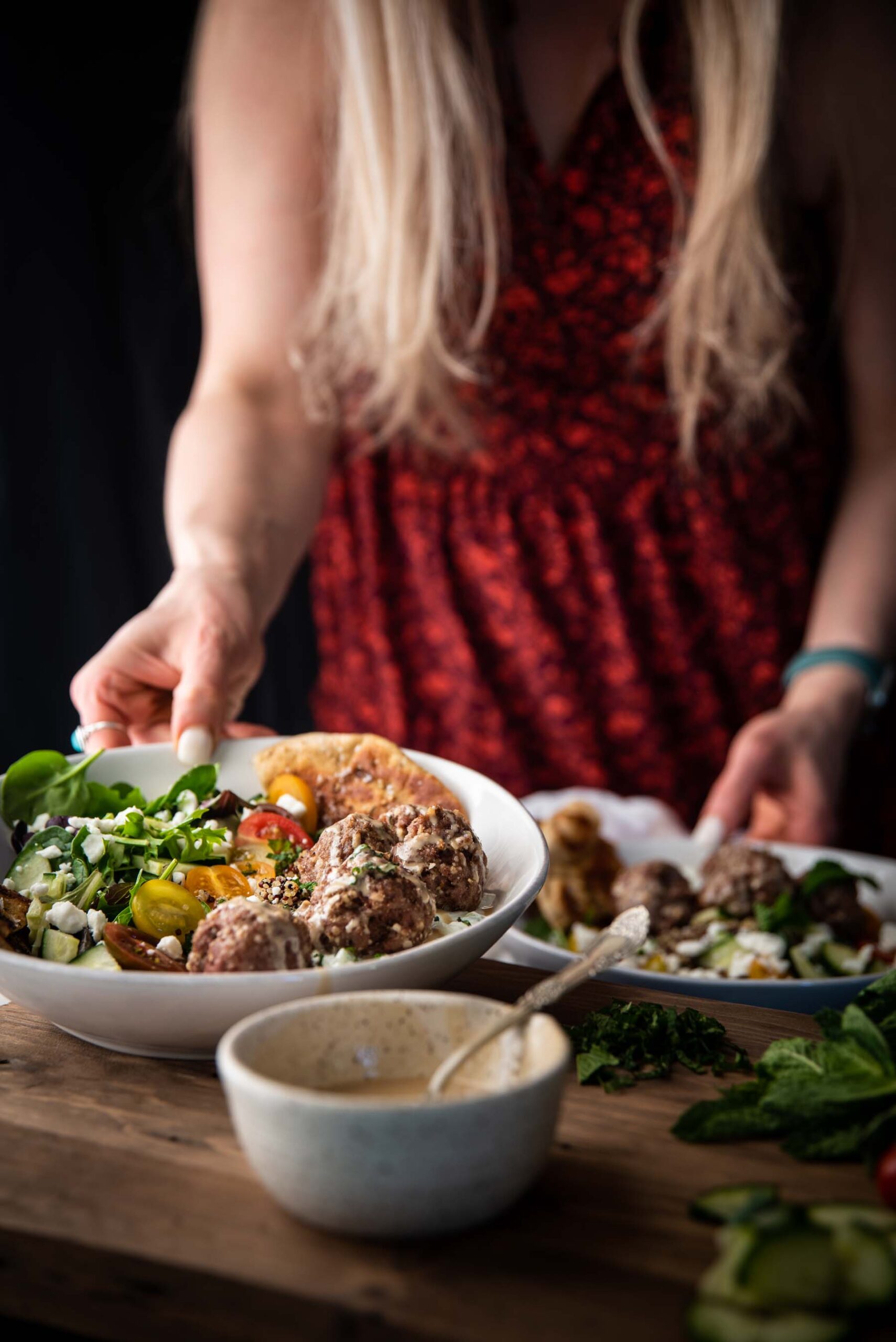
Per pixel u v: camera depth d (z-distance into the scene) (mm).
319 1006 916
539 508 2633
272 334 2414
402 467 2678
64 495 3764
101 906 1214
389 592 2756
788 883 1716
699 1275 813
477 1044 882
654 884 1747
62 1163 944
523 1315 774
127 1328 843
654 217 2496
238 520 2062
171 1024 1021
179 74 3574
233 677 1729
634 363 2557
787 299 2469
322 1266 817
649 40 2428
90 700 1647
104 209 3631
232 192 2438
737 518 2652
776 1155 962
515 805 1378
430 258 2332
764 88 2312
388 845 1245
